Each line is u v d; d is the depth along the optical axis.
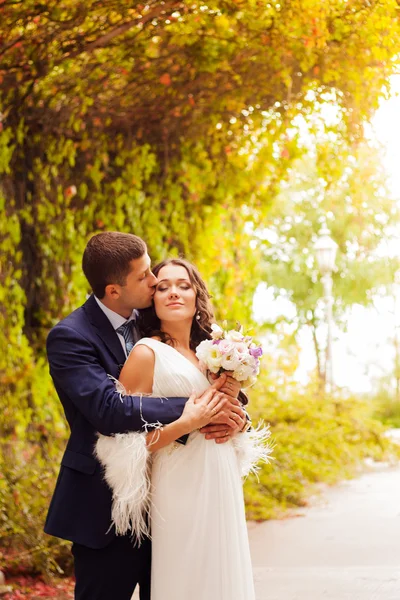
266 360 11.84
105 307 3.44
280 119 7.59
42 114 7.38
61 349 3.30
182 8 6.20
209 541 3.20
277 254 23.27
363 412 11.62
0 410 7.04
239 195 8.89
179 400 3.25
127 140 8.19
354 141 7.39
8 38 6.36
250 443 3.46
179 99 7.54
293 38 6.40
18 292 7.29
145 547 3.34
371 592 5.02
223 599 3.18
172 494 3.22
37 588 5.47
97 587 3.28
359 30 6.22
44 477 6.23
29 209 7.59
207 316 3.54
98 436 3.27
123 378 3.32
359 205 10.30
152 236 8.48
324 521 7.74
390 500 8.75
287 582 5.39
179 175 8.55
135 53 6.80
